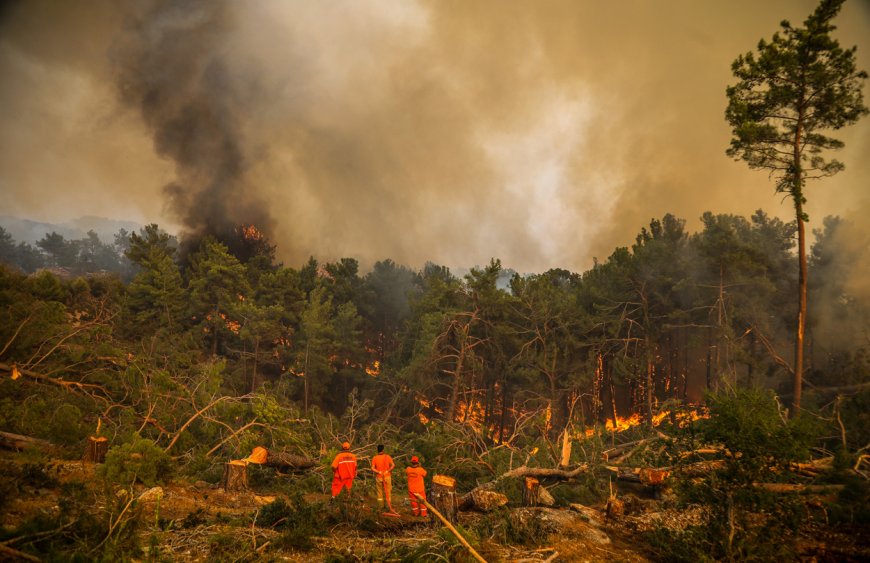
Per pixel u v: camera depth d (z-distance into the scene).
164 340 32.03
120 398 15.83
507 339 34.50
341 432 18.23
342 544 7.10
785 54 18.61
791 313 27.67
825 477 9.45
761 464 7.37
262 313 37.41
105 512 6.05
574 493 12.59
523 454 15.26
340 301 46.47
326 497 10.98
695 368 37.53
